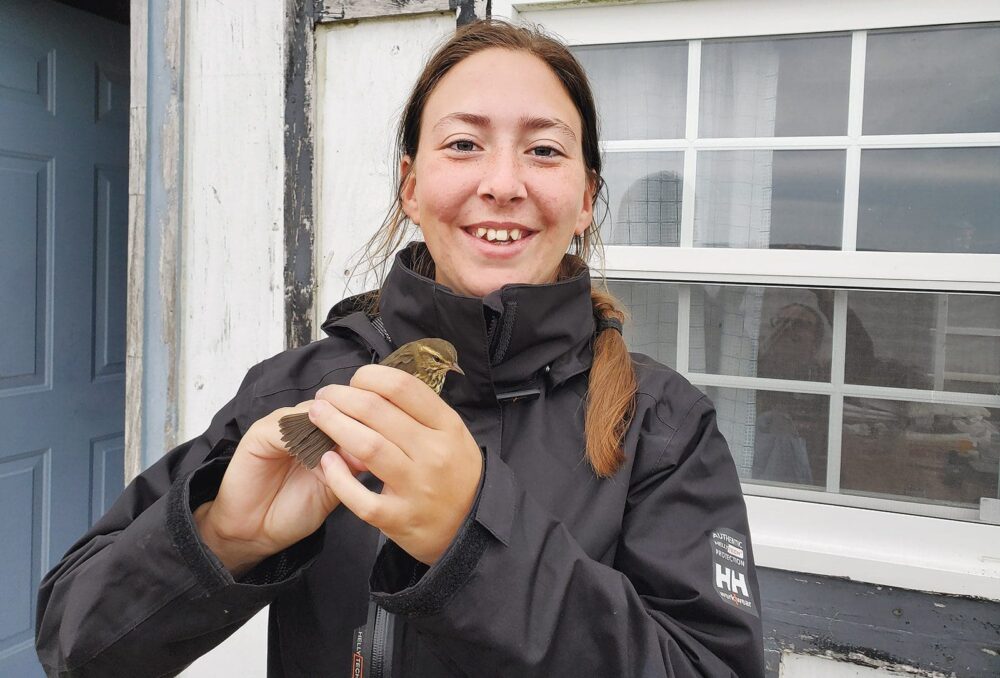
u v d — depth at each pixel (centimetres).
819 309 285
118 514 152
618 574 120
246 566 133
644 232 309
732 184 298
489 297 143
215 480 134
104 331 454
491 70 151
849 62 280
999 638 249
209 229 345
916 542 267
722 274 289
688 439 152
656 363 179
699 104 299
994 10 258
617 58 308
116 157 458
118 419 465
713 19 289
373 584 113
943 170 271
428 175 152
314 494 128
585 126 174
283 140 332
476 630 109
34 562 416
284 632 153
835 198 285
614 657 113
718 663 124
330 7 319
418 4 308
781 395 292
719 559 138
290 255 335
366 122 322
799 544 274
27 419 409
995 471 266
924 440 274
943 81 270
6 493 401
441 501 108
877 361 279
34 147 407
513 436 153
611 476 143
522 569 112
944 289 264
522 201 149
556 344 155
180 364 353
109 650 127
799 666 271
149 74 345
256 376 180
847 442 284
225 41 337
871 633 263
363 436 104
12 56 394
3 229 393
